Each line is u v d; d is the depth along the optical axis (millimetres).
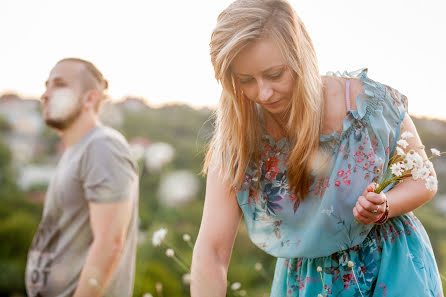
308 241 1391
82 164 1544
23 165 7152
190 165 8414
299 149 1328
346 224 1354
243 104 1381
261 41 1203
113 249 1517
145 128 9125
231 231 1471
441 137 8508
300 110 1291
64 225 1551
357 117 1342
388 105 1375
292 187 1386
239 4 1253
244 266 5484
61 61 1676
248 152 1423
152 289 4035
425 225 7266
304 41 1268
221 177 1460
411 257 1360
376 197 1218
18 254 6641
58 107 1607
